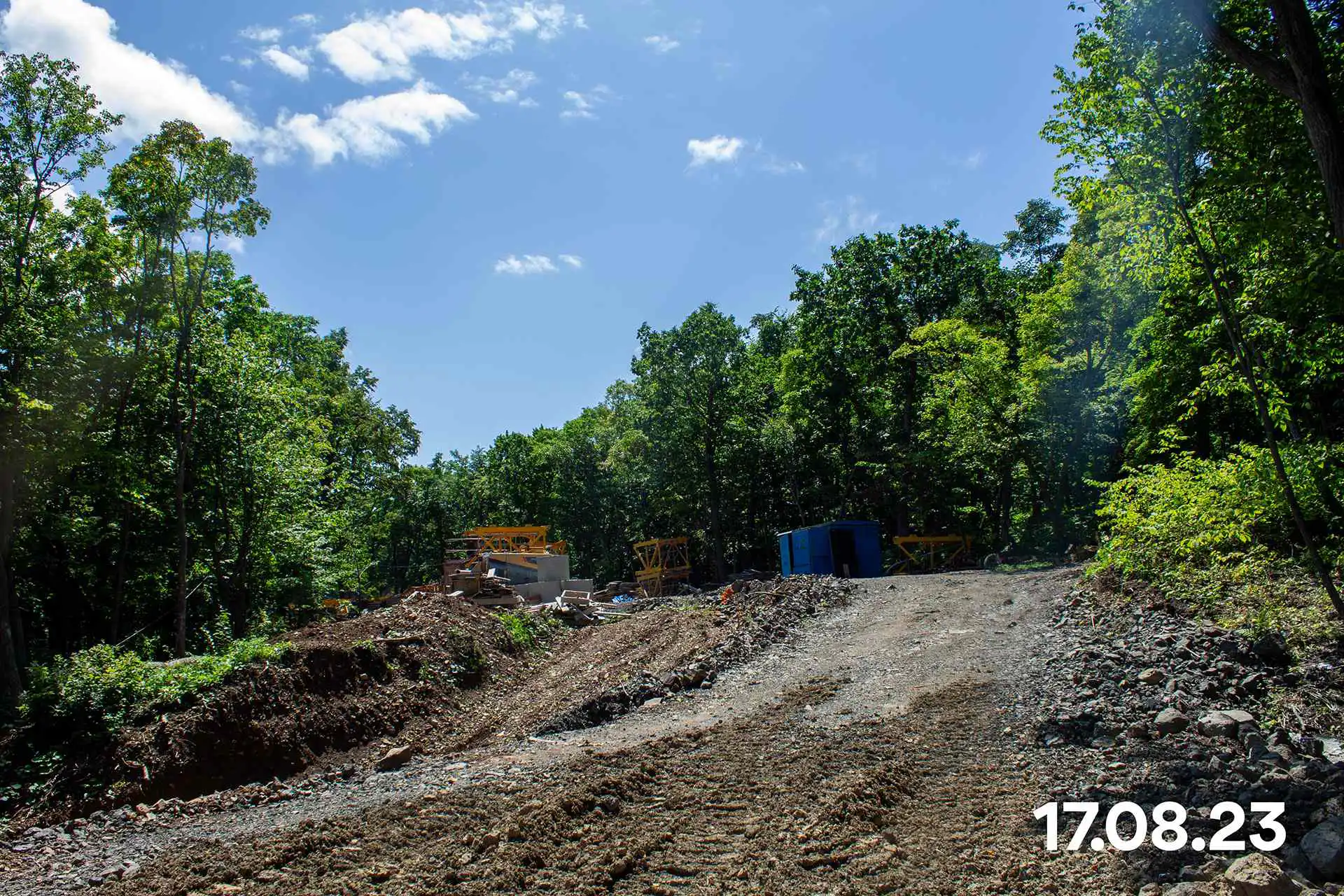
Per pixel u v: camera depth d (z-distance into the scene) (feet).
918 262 137.39
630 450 192.24
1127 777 22.33
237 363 84.17
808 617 59.62
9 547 61.41
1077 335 97.81
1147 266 37.96
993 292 135.13
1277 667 30.86
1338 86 30.89
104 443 68.54
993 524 135.23
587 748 34.55
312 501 98.17
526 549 117.60
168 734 38.96
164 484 77.97
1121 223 38.17
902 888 16.80
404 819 25.30
